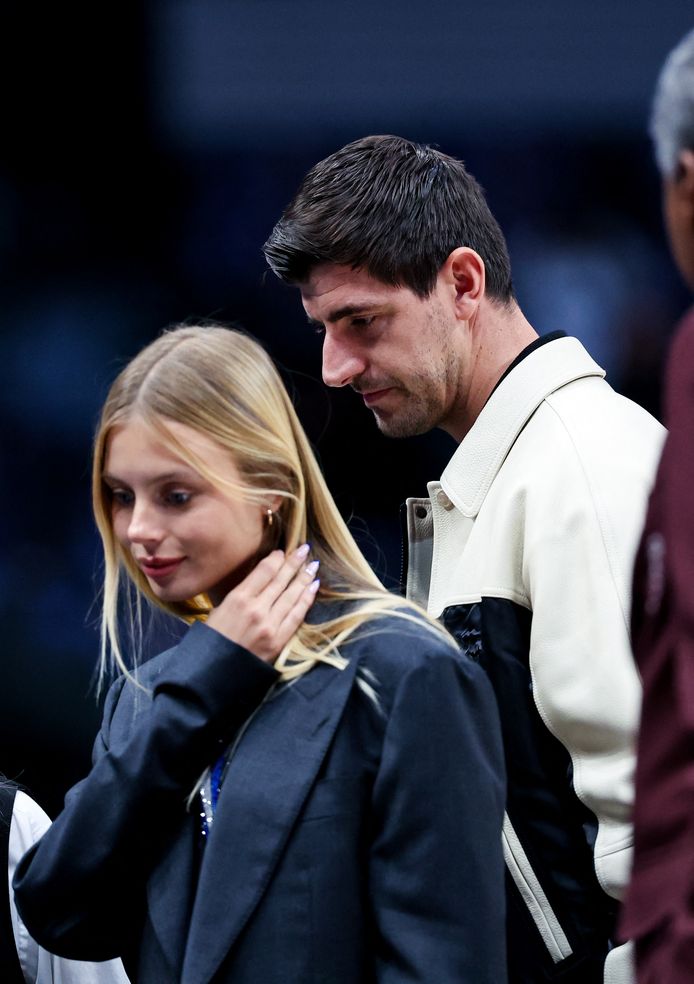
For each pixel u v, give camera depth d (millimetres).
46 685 22438
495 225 8617
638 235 24516
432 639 6449
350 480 23938
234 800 6332
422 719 6250
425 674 6297
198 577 6574
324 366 8359
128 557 6949
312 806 6262
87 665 22797
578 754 7633
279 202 25781
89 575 24609
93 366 26047
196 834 6547
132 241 26359
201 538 6504
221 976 6211
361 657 6449
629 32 23156
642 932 4801
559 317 24391
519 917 7719
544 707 7684
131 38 25453
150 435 6465
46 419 25797
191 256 26156
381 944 6223
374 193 8109
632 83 23281
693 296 24391
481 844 6234
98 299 26344
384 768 6234
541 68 23391
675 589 4566
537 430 8172
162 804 6523
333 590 6750
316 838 6223
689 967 4539
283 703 6484
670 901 4727
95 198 26391
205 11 24359
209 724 6477
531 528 7875
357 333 8242
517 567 7984
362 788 6324
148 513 6523
